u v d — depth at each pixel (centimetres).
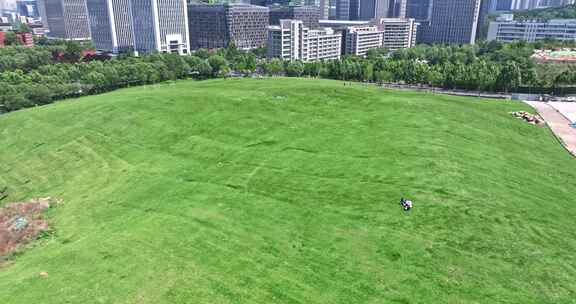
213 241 4066
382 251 3759
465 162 5650
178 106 9300
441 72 13750
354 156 5928
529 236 3966
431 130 6969
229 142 7106
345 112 8256
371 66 15238
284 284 3362
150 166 6606
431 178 5053
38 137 8862
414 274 3438
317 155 6100
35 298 3341
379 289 3272
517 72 12131
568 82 12375
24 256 4384
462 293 3206
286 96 9725
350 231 4097
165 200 5188
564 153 6712
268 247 3916
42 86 12294
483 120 8025
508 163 5878
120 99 10394
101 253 3978
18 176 7525
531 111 9256
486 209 4394
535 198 4800
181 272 3572
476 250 3731
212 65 16175
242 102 9312
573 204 4762
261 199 4919
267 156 6278
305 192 4984
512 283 3319
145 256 3862
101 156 7488
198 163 6456
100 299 3266
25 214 5591
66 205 5816
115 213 5088
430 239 3900
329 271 3516
